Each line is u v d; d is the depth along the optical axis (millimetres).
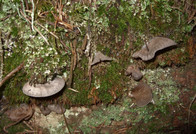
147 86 262
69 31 231
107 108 272
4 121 272
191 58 260
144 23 237
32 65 229
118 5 231
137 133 288
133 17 235
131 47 244
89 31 233
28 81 232
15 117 265
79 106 269
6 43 228
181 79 267
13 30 225
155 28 239
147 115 280
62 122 277
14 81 239
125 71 252
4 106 263
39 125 279
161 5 233
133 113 277
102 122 280
